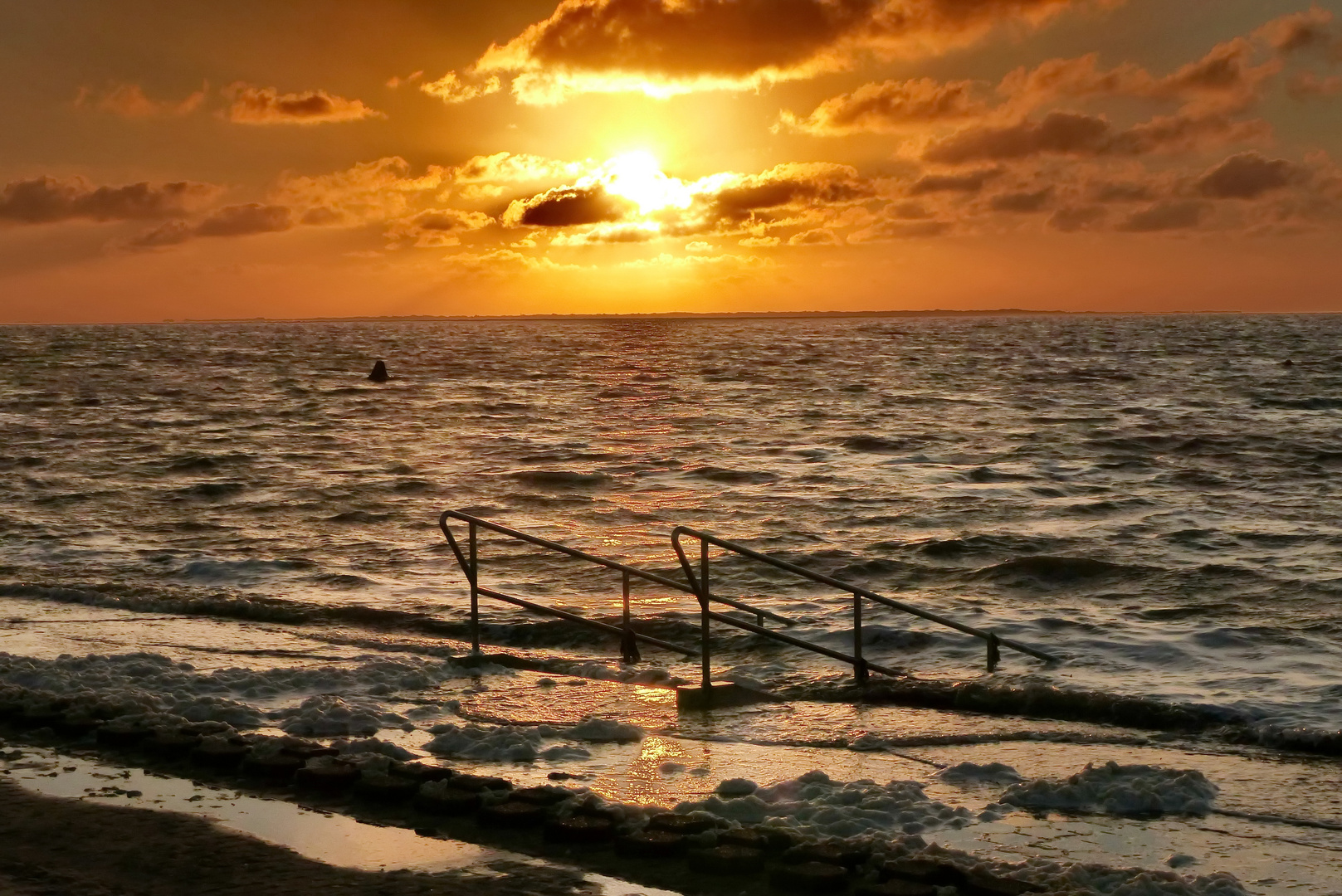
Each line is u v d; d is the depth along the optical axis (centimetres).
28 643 1178
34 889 573
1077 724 944
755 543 2155
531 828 667
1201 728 934
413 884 587
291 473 3203
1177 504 2616
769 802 709
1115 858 656
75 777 749
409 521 2355
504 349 16100
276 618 1345
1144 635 1358
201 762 770
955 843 673
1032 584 1742
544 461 3538
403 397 6875
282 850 628
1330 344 14712
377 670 1041
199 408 5956
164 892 573
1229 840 684
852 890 583
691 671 1152
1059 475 3200
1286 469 3303
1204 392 6819
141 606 1380
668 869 615
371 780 719
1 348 15588
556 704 973
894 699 1012
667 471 3269
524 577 1705
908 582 1791
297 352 15050
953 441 4119
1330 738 879
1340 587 1683
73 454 3678
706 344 17900
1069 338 19088
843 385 7688
